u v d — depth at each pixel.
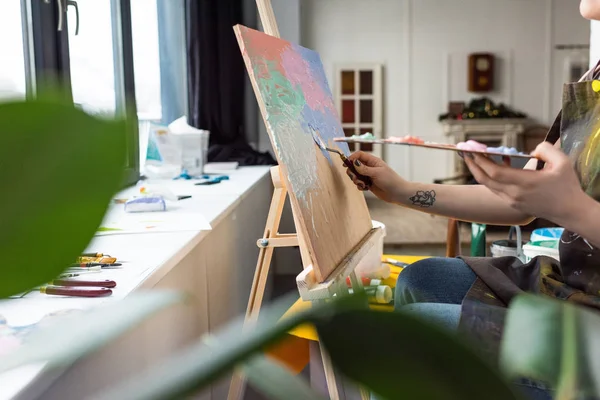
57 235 0.19
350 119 6.74
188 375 0.18
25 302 0.81
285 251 3.38
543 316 0.26
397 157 6.79
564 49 6.68
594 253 1.01
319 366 1.27
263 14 1.30
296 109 1.12
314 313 0.20
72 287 0.87
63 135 0.17
